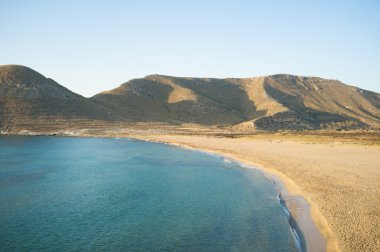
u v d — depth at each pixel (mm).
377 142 87125
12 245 22469
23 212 29297
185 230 24906
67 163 58125
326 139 98000
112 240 23172
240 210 29562
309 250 20609
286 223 25766
